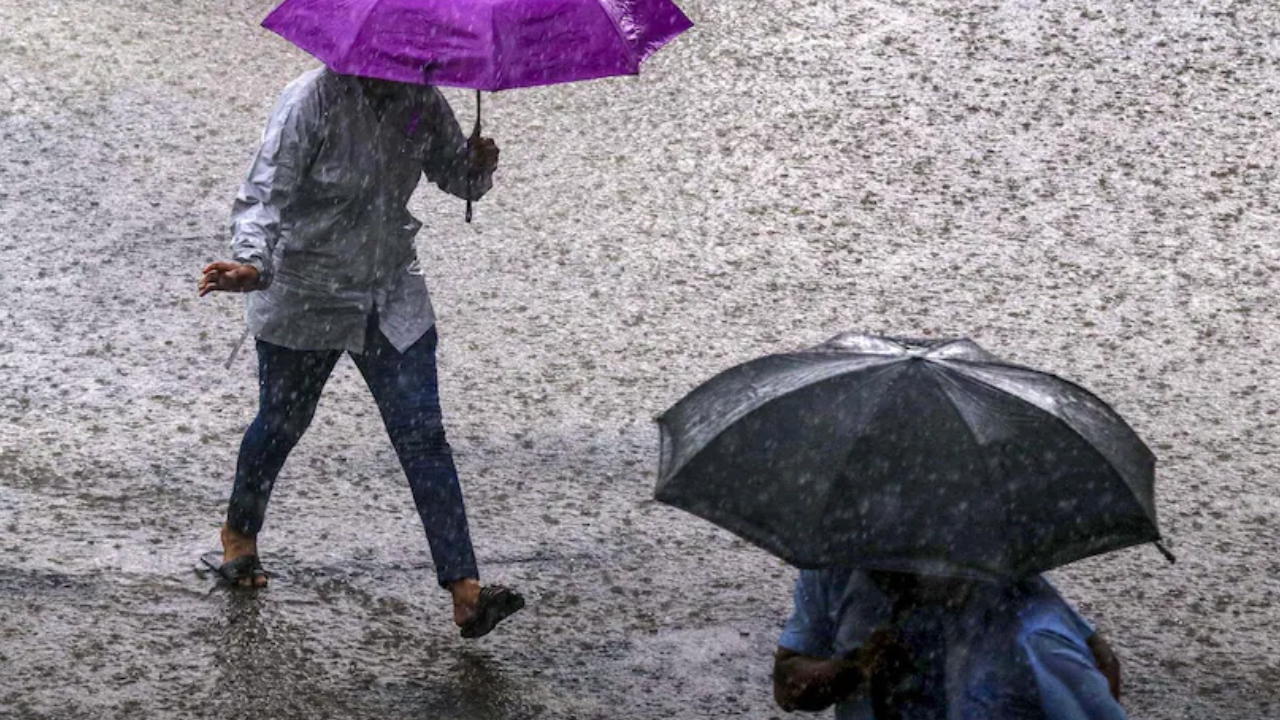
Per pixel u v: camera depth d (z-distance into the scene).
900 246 24.77
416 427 14.37
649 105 29.02
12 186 25.33
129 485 17.61
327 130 13.59
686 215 25.52
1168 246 24.91
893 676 9.16
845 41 31.33
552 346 21.61
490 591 14.20
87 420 19.08
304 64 30.44
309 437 18.95
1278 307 23.28
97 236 24.09
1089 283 23.78
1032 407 8.78
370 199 13.95
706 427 9.17
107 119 27.75
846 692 9.17
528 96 29.34
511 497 17.80
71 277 22.81
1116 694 9.43
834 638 9.34
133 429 18.94
